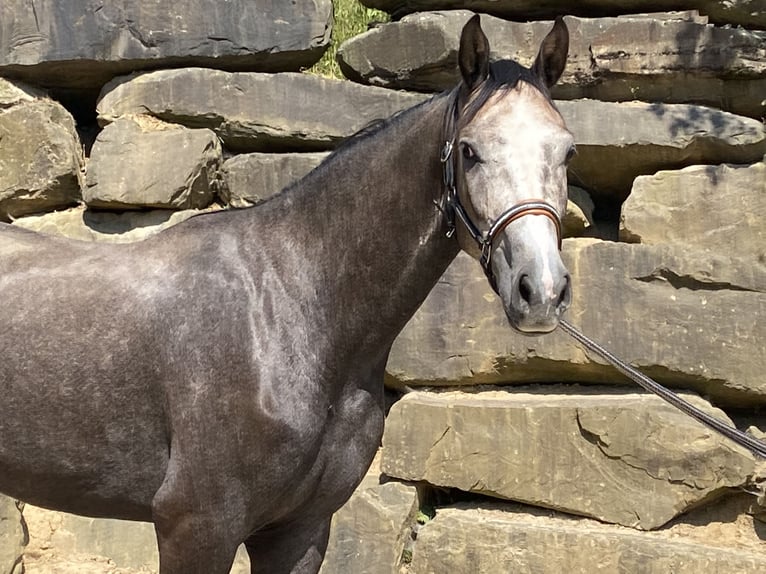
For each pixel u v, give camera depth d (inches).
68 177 179.2
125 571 163.5
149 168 174.7
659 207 168.9
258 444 98.3
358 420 105.2
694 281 162.9
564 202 90.9
